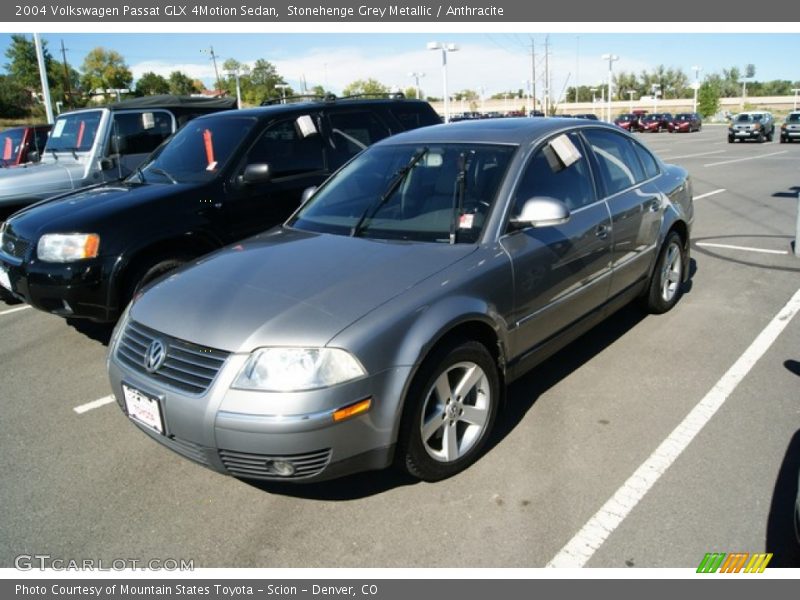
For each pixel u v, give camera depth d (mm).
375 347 2721
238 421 2621
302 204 4359
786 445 3346
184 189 5141
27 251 4730
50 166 8180
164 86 73000
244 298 2967
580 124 4414
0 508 3146
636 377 4227
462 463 3215
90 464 3523
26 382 4652
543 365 4484
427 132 4367
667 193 5102
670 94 108750
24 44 57250
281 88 76000
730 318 5215
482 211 3498
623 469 3215
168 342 2900
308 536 2857
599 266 4125
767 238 8250
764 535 2709
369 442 2762
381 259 3244
